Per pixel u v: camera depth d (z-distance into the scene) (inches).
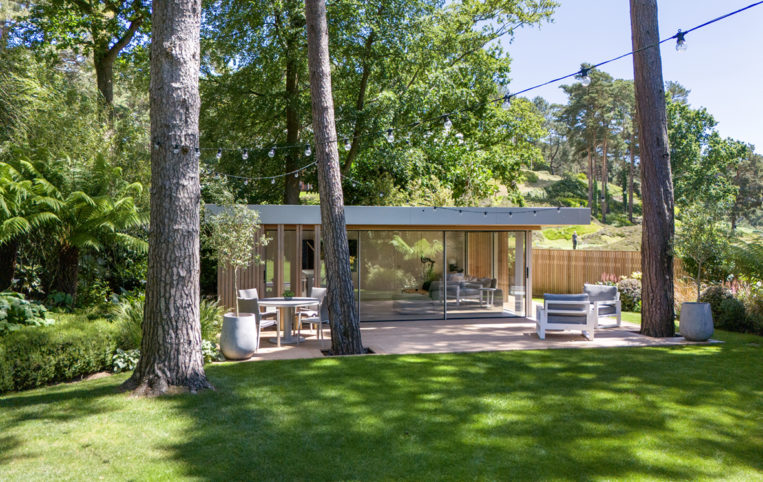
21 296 360.5
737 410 245.6
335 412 239.6
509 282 584.4
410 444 204.1
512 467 184.5
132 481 170.9
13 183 385.1
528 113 1086.4
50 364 290.4
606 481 174.1
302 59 660.1
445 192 794.8
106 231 432.5
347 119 701.3
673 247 439.2
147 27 715.4
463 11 880.3
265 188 811.4
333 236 378.0
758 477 177.5
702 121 2014.0
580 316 429.4
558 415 237.5
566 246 1451.8
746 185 2210.9
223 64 727.7
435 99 742.5
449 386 282.7
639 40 443.8
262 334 471.2
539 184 2549.2
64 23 689.0
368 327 511.5
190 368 267.7
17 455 189.9
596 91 1886.1
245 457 190.9
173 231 261.3
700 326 416.8
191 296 268.4
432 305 563.5
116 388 268.2
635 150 2196.1
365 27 675.4
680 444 205.8
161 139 258.7
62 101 588.4
